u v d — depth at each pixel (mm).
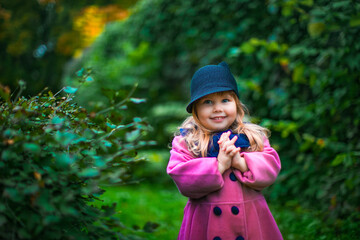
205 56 5488
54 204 1186
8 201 1232
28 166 1219
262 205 1904
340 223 2955
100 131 1454
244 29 4445
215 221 1822
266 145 2027
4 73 10633
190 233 1871
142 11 6426
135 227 1485
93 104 1489
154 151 6023
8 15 10508
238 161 1863
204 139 1960
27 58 11305
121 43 7129
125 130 1499
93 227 1331
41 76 11102
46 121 1452
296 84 3922
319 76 3373
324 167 3621
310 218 3357
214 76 1941
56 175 1232
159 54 6664
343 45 3180
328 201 3543
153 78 6988
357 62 2996
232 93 2004
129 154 1489
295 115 3576
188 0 5223
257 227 1834
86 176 1223
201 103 1953
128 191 5113
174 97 6910
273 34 4047
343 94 3176
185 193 1852
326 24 2986
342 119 3445
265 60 4086
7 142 1165
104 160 1300
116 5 9242
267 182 1860
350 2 2836
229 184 1878
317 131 3846
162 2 5859
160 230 3225
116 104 1474
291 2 3068
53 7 11094
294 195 4039
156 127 6527
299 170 3875
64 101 1601
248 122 2113
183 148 1987
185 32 5633
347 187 3205
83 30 9680
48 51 11562
